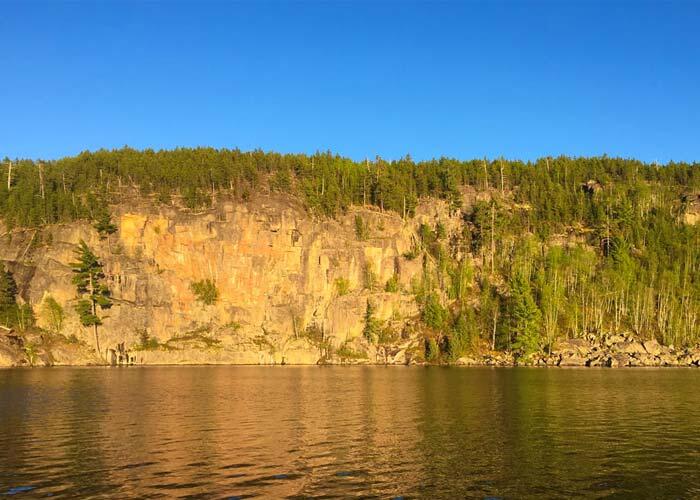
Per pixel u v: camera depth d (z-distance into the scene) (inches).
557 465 1587.1
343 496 1311.5
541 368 5502.0
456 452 1742.1
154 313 6304.1
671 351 6082.7
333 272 6914.4
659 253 7568.9
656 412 2529.5
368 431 2078.0
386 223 7549.2
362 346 6397.6
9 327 5940.0
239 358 6190.9
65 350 5876.0
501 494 1332.4
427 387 3599.9
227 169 7652.6
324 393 3257.9
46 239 6609.3
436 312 6456.7
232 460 1636.3
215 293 6604.3
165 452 1734.7
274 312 6633.9
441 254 7268.7
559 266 7249.0
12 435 1988.2
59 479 1443.2
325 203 7470.5
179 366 5831.7
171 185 7504.9
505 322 6333.7
